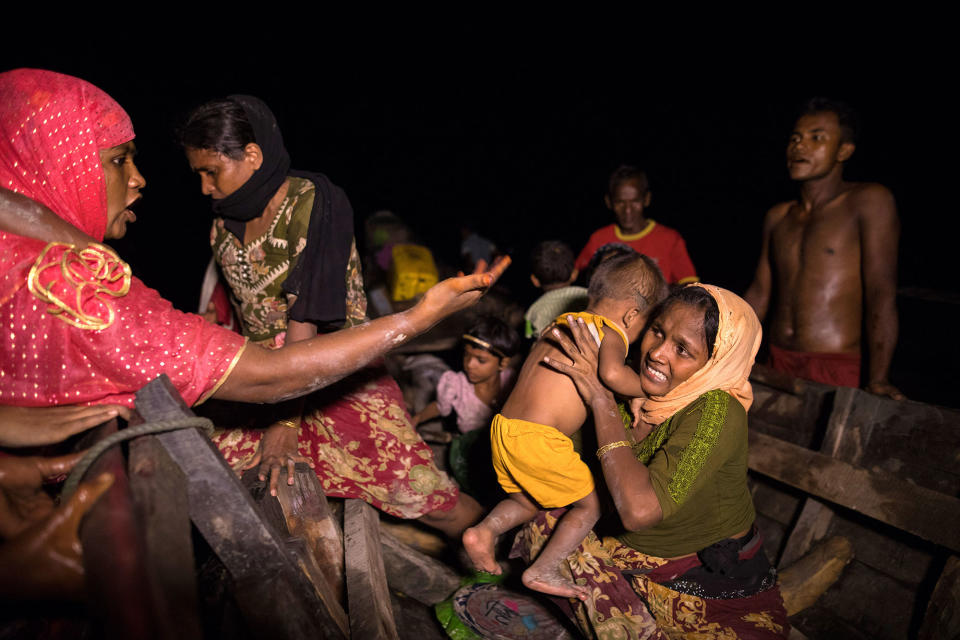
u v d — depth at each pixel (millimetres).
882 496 2625
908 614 2572
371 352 1678
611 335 2246
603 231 4863
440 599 2723
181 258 9047
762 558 2238
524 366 2439
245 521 1442
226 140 2119
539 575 2172
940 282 7941
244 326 2625
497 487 3414
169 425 1327
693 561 2178
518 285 8016
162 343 1499
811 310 3678
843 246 3541
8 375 1444
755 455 3115
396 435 2596
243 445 2473
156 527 1128
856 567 2811
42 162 1562
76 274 1445
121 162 1727
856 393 2906
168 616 951
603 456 2037
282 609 1497
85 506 1094
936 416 2646
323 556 2172
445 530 2867
